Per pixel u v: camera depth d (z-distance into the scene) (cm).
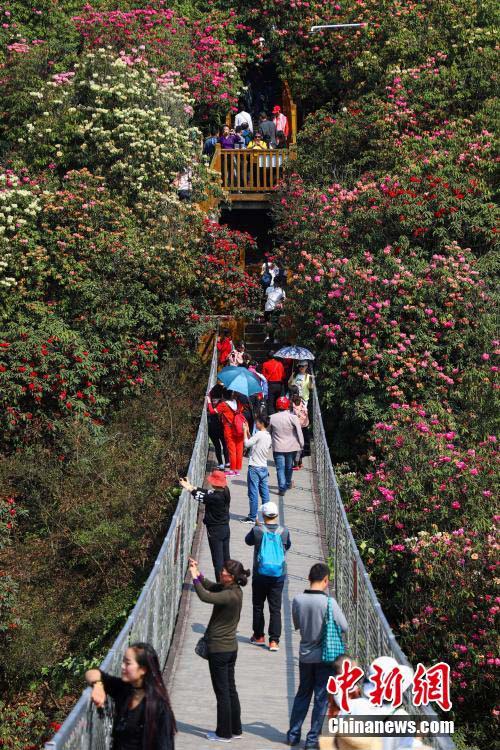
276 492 3148
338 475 3381
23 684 2923
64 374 3584
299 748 1625
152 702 1210
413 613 2614
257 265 5047
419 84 4709
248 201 4825
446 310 3619
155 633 1808
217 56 5400
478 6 4997
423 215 3881
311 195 4241
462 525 2764
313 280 3781
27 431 3528
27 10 5147
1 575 3123
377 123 4547
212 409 3241
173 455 3547
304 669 1611
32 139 4356
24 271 3822
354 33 5184
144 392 3847
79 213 3947
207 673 1948
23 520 3425
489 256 3844
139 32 5138
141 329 3897
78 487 3372
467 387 3425
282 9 5459
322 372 3719
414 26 5056
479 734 2366
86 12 5272
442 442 3052
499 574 2491
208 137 5350
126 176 4216
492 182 4191
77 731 1159
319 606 1597
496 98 4622
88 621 3048
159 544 3191
